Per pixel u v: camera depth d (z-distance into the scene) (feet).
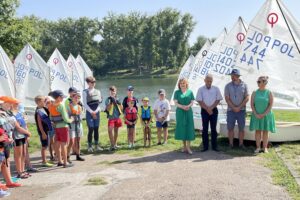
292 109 35.91
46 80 60.75
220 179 23.98
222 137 38.75
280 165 26.68
